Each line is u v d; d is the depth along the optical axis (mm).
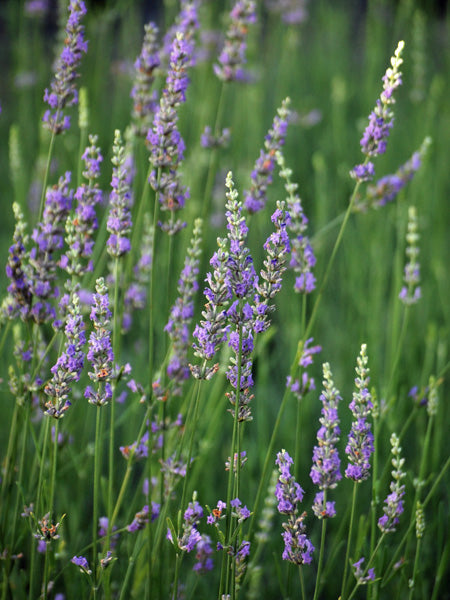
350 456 1001
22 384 1062
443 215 1673
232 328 1013
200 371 1001
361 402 999
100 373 1002
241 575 1017
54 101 1063
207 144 1232
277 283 984
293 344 1289
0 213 1763
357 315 1362
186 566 1169
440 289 1375
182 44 1042
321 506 997
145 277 1182
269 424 1285
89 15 1754
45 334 1228
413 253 1156
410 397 1247
